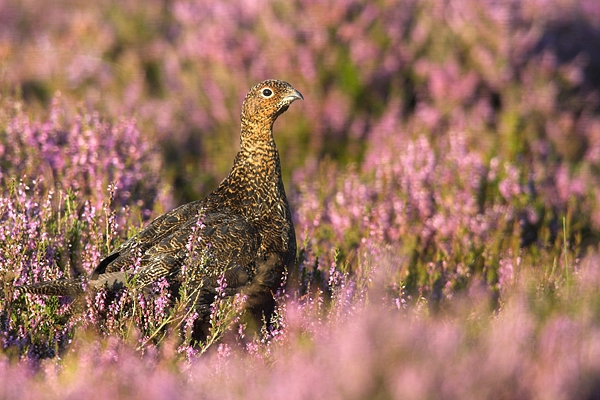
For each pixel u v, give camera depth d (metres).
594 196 13.92
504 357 5.59
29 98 18.19
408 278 10.31
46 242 8.30
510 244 11.65
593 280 7.45
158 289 7.70
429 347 5.60
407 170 13.09
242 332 8.12
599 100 18.59
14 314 7.49
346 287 8.31
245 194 9.03
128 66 19.12
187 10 19.05
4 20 21.53
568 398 5.51
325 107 17.22
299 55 17.61
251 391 5.64
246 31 17.97
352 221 12.10
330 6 18.00
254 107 9.08
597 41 19.80
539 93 17.75
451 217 11.95
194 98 17.72
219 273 8.06
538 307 6.79
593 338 6.00
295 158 16.94
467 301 8.82
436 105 17.62
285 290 8.66
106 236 8.91
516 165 13.68
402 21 18.33
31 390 5.75
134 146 12.29
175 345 7.38
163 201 11.91
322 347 6.09
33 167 11.20
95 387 5.69
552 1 19.52
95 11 21.22
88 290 7.49
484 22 18.27
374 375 5.25
